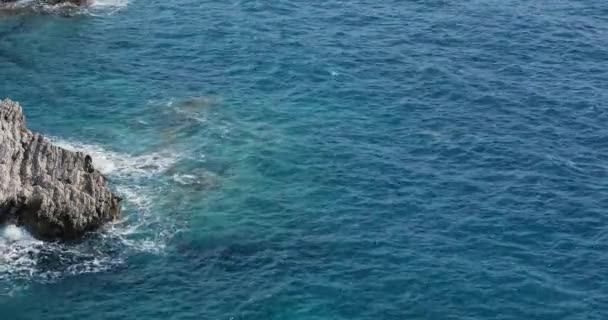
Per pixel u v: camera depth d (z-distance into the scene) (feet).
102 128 263.29
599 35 316.60
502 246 214.90
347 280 204.03
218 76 290.56
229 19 327.26
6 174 216.33
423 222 223.30
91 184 222.69
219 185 238.68
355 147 253.65
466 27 321.93
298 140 257.34
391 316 193.57
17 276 203.92
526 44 310.04
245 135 260.42
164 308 196.24
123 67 296.10
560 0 344.90
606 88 283.38
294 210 229.04
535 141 256.11
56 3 337.72
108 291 200.85
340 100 276.82
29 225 215.10
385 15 330.95
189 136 259.80
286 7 336.29
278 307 196.13
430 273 205.57
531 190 234.99
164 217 225.56
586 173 242.17
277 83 286.05
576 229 220.84
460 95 278.87
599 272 206.59
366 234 219.41
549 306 196.34
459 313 194.29
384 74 290.56
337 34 316.19
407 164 246.06
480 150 251.80
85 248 213.46
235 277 205.77
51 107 272.92
